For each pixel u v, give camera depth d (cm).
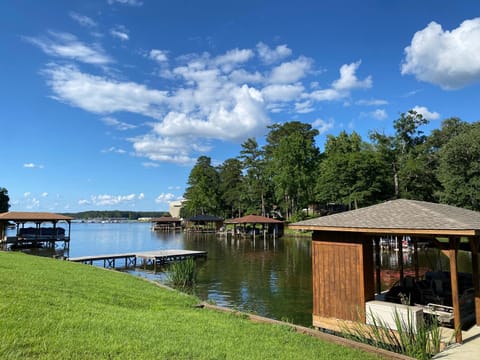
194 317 772
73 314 629
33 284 855
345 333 827
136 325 626
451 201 3303
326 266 918
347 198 4191
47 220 3606
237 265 2405
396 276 1841
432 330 713
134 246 3972
